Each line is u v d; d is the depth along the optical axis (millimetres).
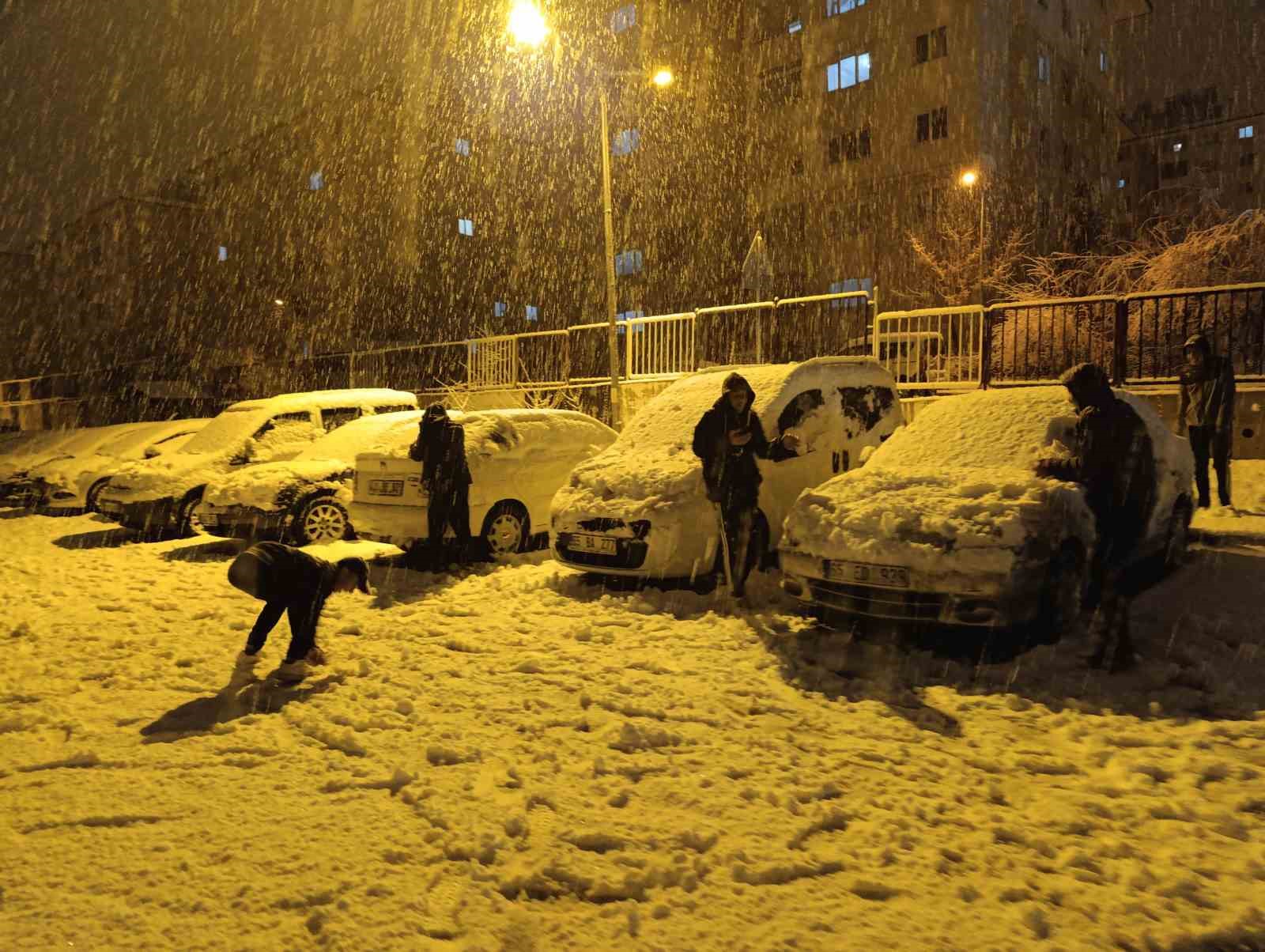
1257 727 4207
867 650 5645
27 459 16219
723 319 14844
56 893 2998
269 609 5438
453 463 8453
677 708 4738
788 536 6051
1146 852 3170
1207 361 8312
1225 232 14766
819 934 2736
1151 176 51625
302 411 12242
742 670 5371
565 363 18031
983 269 24375
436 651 5949
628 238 37969
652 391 15266
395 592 7766
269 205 39000
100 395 33562
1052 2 33281
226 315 40281
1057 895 2910
